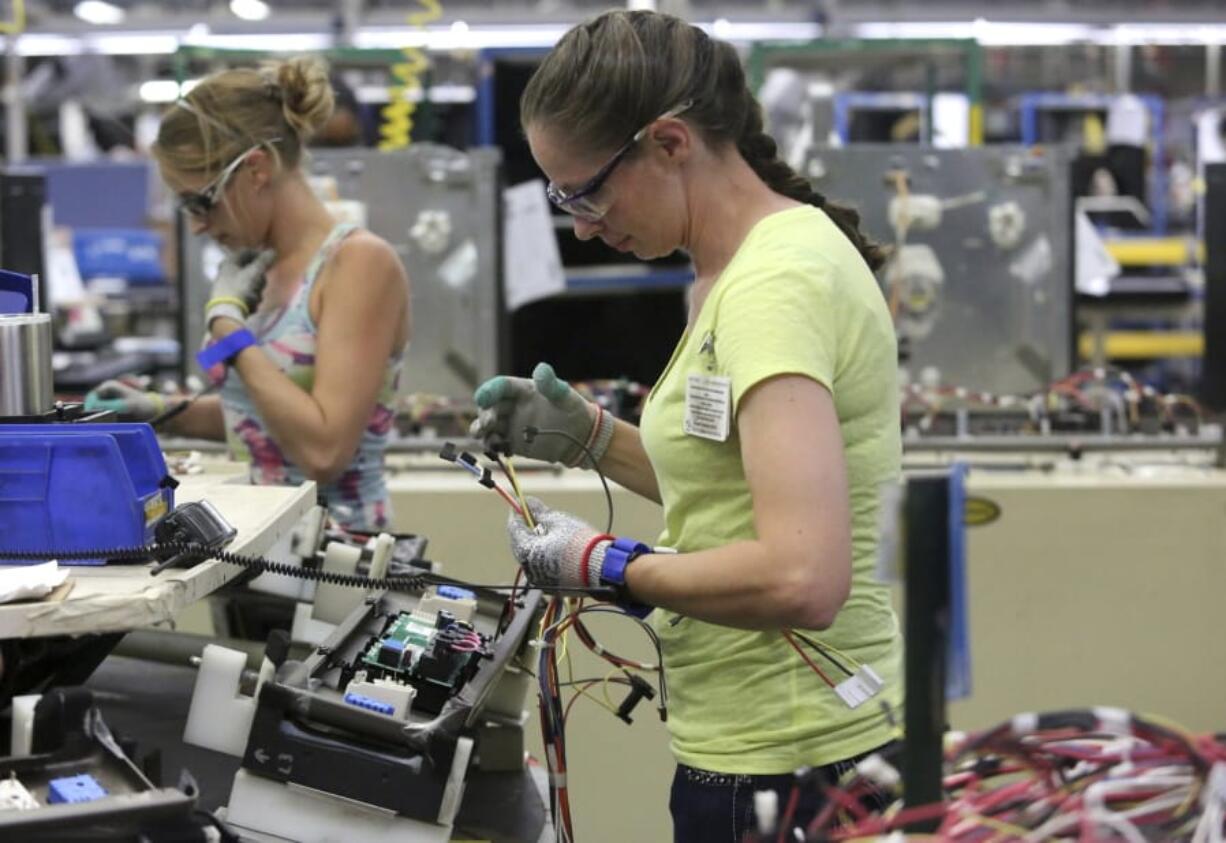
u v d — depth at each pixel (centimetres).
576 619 155
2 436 128
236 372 215
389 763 120
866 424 141
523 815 148
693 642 150
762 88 375
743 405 131
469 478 300
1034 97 589
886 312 144
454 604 152
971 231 328
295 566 156
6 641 137
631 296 376
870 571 144
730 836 146
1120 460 313
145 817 96
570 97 138
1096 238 350
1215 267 320
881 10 576
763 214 144
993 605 289
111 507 128
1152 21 593
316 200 222
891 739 146
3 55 633
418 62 375
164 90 633
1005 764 110
